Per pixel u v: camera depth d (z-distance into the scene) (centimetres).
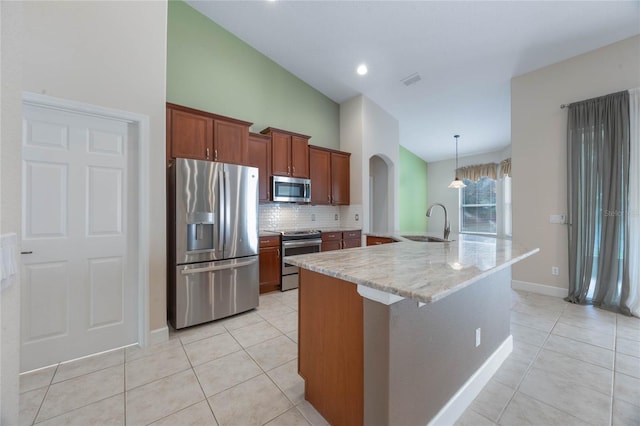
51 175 196
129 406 156
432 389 136
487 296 185
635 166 276
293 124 450
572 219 316
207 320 269
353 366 129
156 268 234
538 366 194
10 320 69
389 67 390
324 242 425
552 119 336
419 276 113
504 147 627
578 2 246
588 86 311
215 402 160
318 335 150
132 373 188
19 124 71
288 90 445
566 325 258
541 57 326
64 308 202
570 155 317
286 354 214
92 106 204
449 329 147
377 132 503
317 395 152
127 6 219
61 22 193
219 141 312
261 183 383
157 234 234
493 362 188
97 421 145
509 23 281
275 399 163
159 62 234
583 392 166
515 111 367
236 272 290
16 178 70
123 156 223
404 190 704
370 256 164
